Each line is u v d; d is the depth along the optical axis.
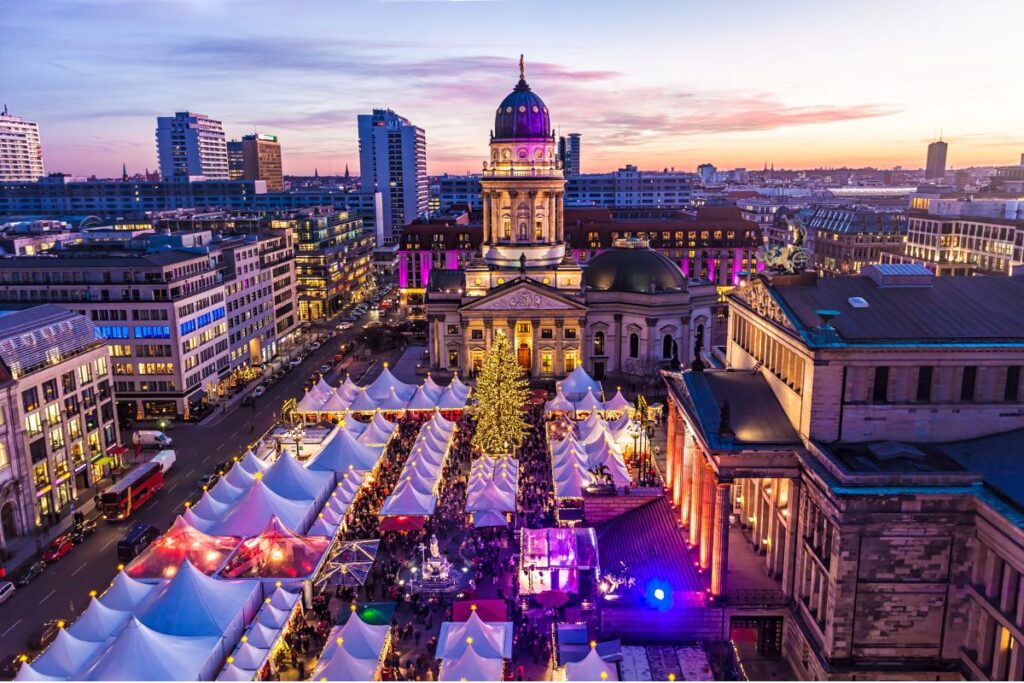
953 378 63.47
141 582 71.44
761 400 71.62
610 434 108.50
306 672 64.94
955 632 57.22
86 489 109.31
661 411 130.75
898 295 71.50
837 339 63.06
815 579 61.81
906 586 56.84
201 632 62.28
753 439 66.00
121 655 55.25
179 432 134.75
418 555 83.25
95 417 112.75
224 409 148.75
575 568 75.50
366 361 185.88
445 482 103.88
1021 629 50.31
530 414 136.62
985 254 185.88
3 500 90.81
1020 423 64.12
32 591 81.31
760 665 66.50
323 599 75.75
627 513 88.62
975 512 55.38
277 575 72.75
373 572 81.56
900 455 61.47
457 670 56.31
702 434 67.38
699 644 65.19
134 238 163.38
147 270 138.12
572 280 166.38
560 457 101.06
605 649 62.16
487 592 77.12
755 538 77.50
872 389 63.72
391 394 131.12
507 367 107.62
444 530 90.69
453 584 73.81
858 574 56.84
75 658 58.84
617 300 158.75
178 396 141.00
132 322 139.12
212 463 117.88
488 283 167.88
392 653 64.75
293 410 127.44
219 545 76.88
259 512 81.00
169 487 108.75
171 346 139.50
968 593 56.44
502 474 96.19
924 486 56.00
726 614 65.88
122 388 141.38
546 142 168.88
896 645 57.75
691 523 76.00
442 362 164.38
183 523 78.12
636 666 61.03
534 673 64.62
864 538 56.31
